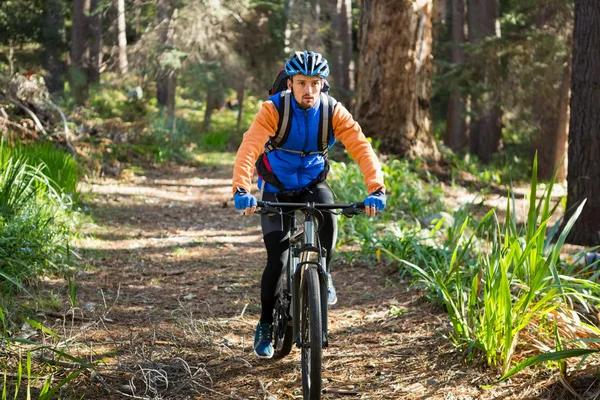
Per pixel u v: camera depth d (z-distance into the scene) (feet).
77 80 64.34
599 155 27.17
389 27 45.83
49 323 16.06
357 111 47.67
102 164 43.55
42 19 83.66
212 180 46.16
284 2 88.48
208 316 17.94
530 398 12.16
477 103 73.82
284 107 12.73
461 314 15.24
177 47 74.02
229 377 13.92
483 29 76.74
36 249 19.81
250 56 83.76
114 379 13.28
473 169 51.29
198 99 100.42
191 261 24.36
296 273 12.42
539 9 62.34
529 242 13.38
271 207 12.47
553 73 61.62
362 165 13.01
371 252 23.47
